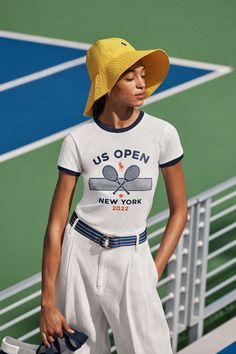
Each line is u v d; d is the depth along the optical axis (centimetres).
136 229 477
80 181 976
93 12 1273
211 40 1227
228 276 834
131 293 477
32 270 866
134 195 470
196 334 713
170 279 686
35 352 507
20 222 937
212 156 1030
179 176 484
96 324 495
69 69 1176
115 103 466
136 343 485
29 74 1166
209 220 705
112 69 460
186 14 1273
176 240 489
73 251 481
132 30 1239
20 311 809
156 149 473
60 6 1285
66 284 484
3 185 988
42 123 1088
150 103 1111
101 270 477
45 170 1009
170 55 1197
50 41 1224
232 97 1126
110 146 469
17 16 1265
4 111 1107
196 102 1116
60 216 482
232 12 1283
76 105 1116
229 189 961
